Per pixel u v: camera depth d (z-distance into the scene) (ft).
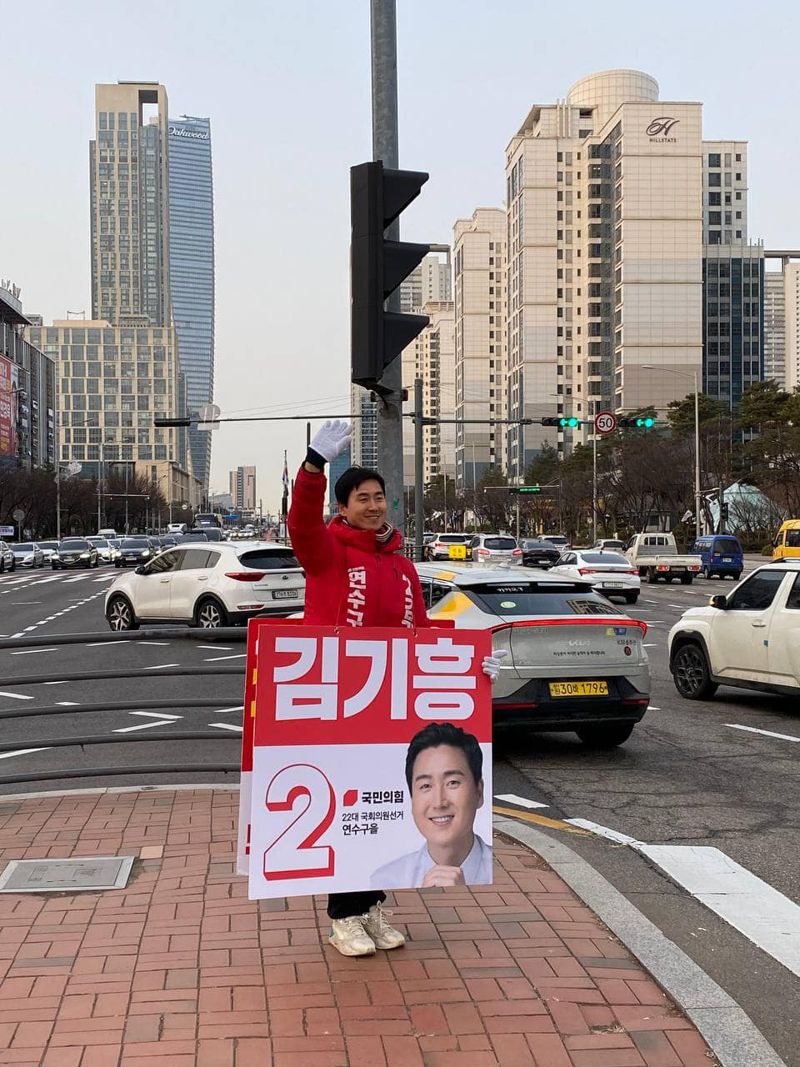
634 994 12.51
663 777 26.32
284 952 13.52
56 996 12.17
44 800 21.66
